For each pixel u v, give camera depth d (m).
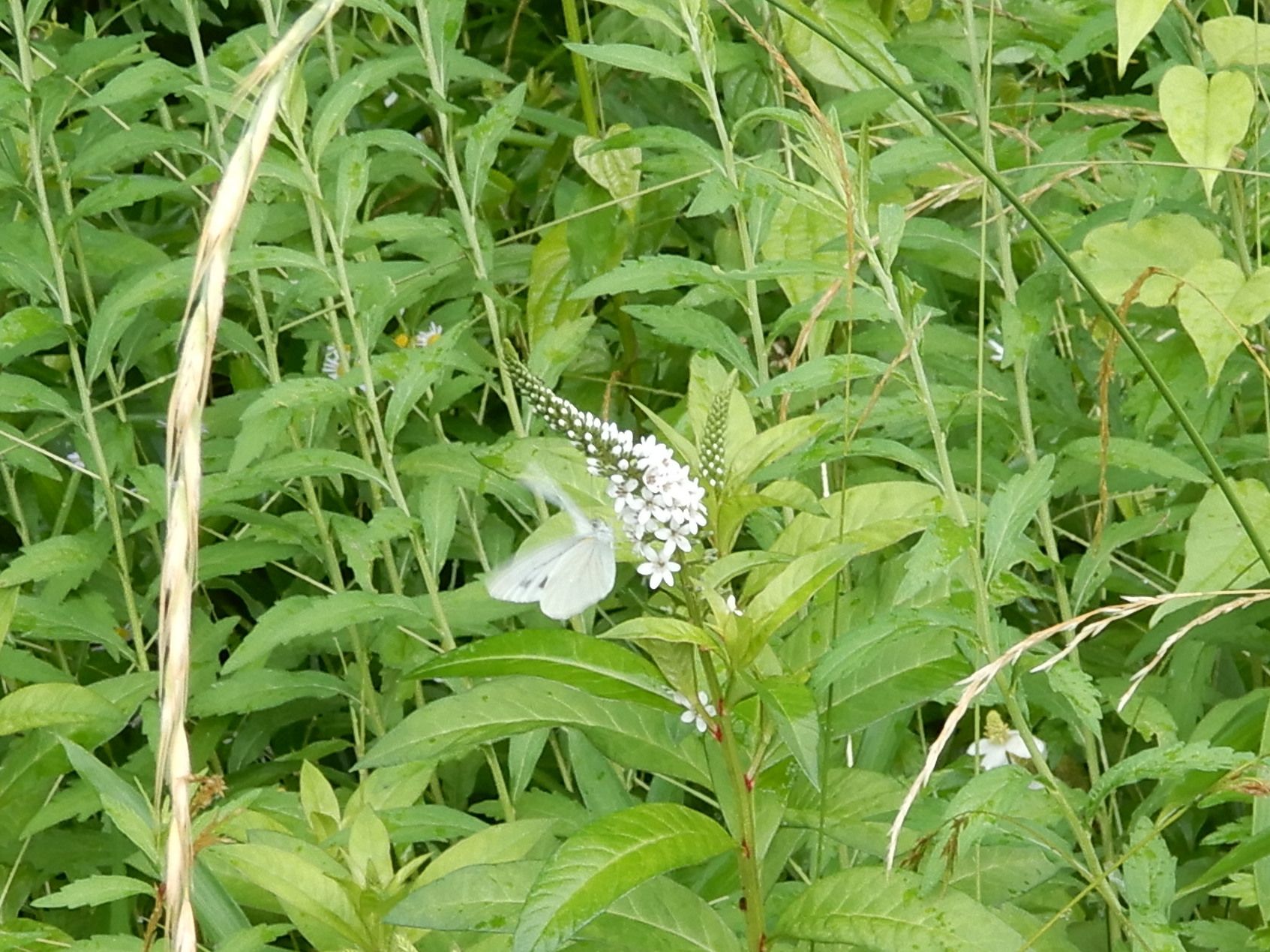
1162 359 1.32
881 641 1.12
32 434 1.45
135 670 1.46
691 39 1.32
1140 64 1.75
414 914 1.11
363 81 1.35
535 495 1.35
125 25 2.00
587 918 1.06
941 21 1.46
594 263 1.45
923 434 1.33
